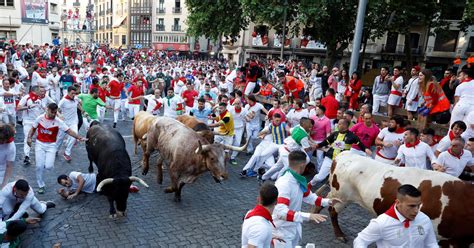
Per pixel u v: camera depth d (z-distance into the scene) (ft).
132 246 19.45
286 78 44.14
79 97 34.76
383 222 12.96
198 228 21.85
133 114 46.47
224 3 76.23
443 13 75.15
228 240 20.67
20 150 33.99
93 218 22.17
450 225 16.53
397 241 12.87
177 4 199.62
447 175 17.30
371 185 18.56
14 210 19.80
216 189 28.25
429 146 22.41
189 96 42.06
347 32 71.92
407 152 22.04
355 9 63.52
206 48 191.83
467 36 108.68
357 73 38.83
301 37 133.59
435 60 115.14
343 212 24.98
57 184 26.94
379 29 70.33
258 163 30.45
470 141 20.42
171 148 25.13
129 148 37.50
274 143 30.07
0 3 146.20
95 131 26.16
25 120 30.40
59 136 30.25
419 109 31.37
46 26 159.63
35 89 30.50
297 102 33.40
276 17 64.69
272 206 12.76
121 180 21.11
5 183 20.15
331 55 77.82
